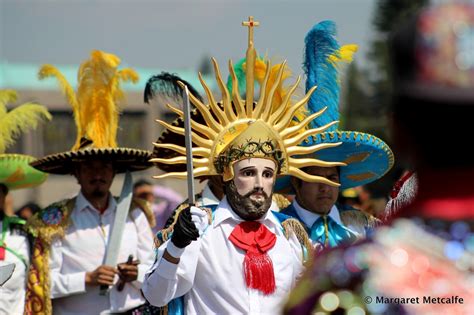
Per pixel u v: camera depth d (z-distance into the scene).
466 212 4.42
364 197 19.55
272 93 11.59
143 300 14.85
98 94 15.71
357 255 4.45
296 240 11.71
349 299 4.37
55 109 34.50
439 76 4.21
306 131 11.84
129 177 15.59
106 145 15.61
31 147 34.00
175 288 10.88
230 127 11.54
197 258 10.98
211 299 11.05
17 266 14.80
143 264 15.20
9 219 15.26
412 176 11.52
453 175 4.46
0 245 14.84
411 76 4.28
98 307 14.79
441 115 4.33
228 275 10.99
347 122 49.03
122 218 15.16
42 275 14.77
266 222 11.49
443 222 4.42
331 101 13.39
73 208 15.19
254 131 11.31
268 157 11.34
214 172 11.49
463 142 4.38
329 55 13.43
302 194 13.48
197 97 13.25
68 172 16.25
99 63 15.81
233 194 11.30
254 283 10.93
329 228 13.41
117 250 14.97
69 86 15.75
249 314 10.87
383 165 13.72
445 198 4.46
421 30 4.25
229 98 11.59
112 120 15.73
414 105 4.36
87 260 14.90
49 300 14.67
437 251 4.36
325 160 13.27
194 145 12.34
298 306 4.51
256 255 11.05
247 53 11.76
